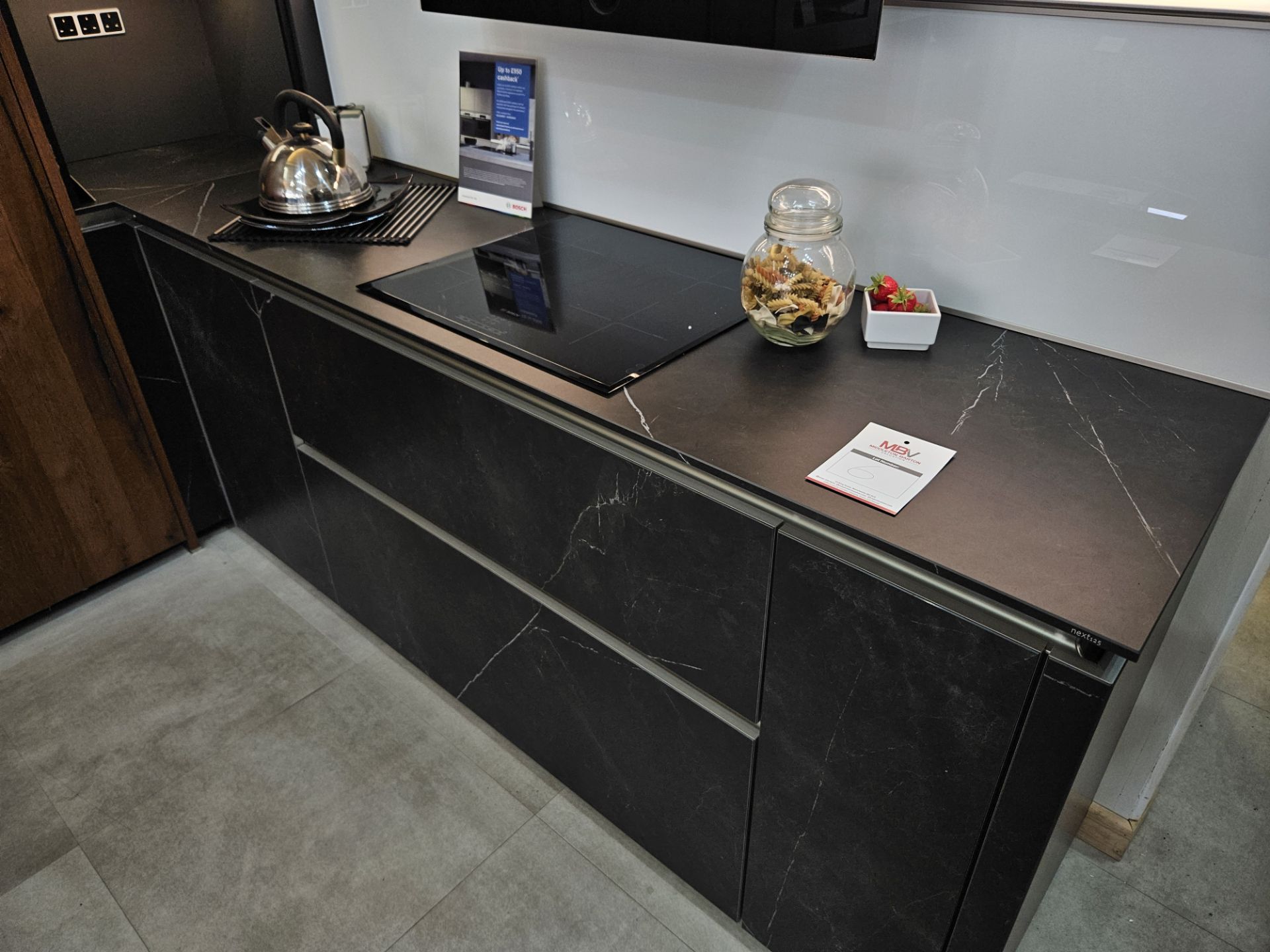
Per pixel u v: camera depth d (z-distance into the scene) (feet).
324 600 7.75
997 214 4.52
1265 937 5.23
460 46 6.39
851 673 3.72
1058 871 5.60
